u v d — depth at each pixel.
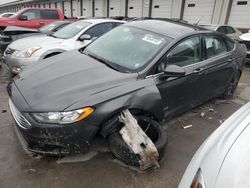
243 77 7.12
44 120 2.32
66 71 2.89
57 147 2.44
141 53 3.14
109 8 23.83
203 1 15.60
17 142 2.96
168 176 2.62
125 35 3.61
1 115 3.63
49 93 2.49
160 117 3.02
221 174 1.45
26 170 2.53
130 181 2.50
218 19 14.91
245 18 13.84
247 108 2.22
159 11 18.69
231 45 4.55
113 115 2.53
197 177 1.55
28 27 10.22
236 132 1.81
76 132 2.36
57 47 5.18
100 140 3.04
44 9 10.61
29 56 4.90
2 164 2.58
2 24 9.65
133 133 2.52
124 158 2.56
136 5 20.55
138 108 2.71
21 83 2.78
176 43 3.22
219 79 4.24
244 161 1.50
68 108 2.32
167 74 2.91
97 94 2.47
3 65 6.54
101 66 3.01
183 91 3.41
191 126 3.79
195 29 3.72
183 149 3.15
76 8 29.27
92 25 5.98
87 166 2.66
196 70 3.53
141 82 2.80
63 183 2.41
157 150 2.60
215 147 1.72
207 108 4.53
